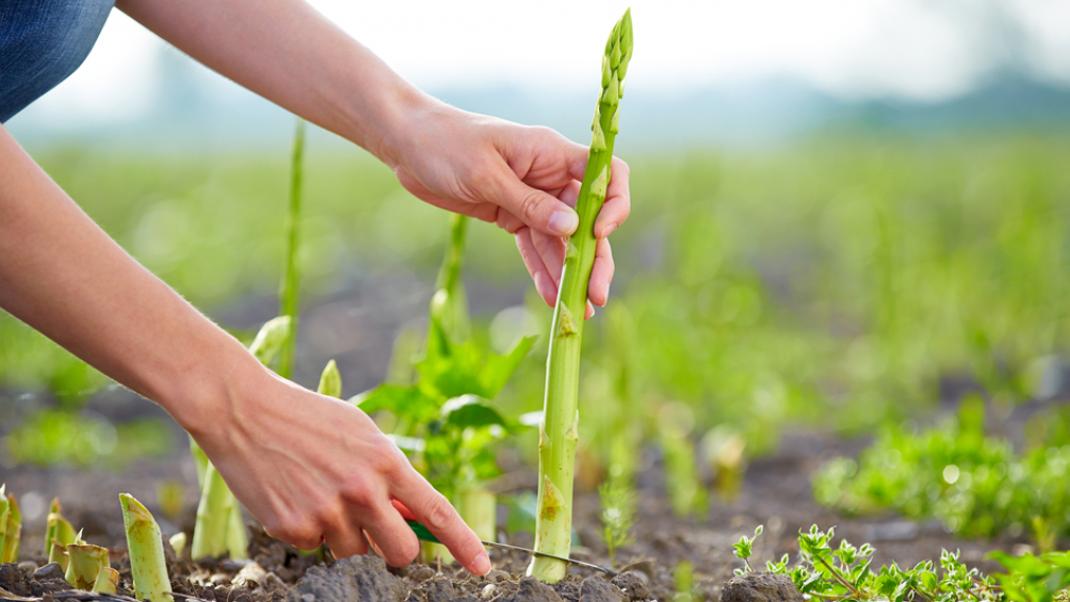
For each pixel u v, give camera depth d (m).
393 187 14.59
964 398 4.96
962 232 9.03
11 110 1.79
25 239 1.35
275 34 1.89
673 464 3.45
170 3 1.89
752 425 4.22
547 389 1.77
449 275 2.42
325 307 8.09
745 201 12.47
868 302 7.00
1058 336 5.97
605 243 1.81
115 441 4.51
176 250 9.40
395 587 1.64
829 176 14.32
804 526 3.00
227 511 2.17
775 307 7.58
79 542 1.76
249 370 1.51
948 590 1.78
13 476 3.87
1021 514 2.77
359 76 1.87
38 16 1.65
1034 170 10.60
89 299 1.40
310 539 1.61
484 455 2.30
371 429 1.59
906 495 3.06
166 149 24.03
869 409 4.70
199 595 1.83
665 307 5.67
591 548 2.56
